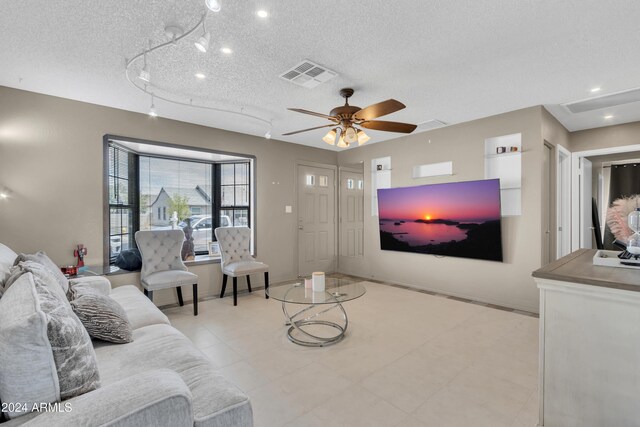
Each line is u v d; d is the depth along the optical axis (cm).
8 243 307
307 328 322
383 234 525
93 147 352
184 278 358
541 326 166
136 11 192
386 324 331
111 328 176
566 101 348
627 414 144
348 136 288
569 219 462
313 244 576
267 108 367
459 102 351
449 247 441
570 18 200
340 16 197
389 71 273
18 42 227
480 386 216
